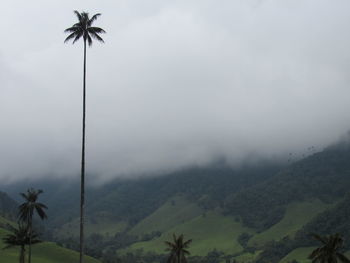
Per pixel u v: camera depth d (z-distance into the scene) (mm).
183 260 127000
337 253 94438
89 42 58188
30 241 111500
